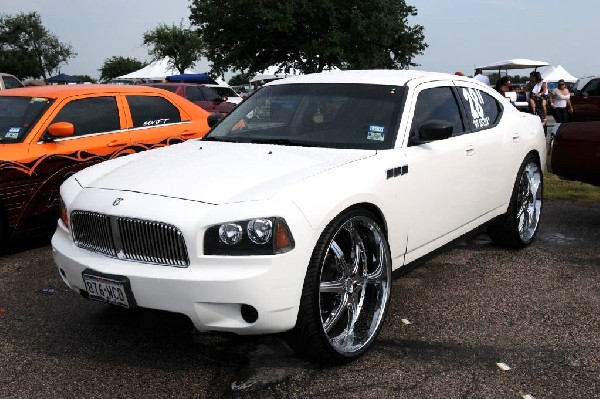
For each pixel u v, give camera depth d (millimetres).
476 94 4848
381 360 3244
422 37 32594
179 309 2846
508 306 4020
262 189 2979
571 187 8180
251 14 27578
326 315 3150
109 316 3920
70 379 3086
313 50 27516
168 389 2973
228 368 3186
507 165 4914
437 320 3787
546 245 5500
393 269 3633
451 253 5262
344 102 4039
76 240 3312
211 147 3891
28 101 5832
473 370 3125
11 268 4988
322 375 3088
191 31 49219
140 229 2969
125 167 3613
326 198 3025
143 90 6727
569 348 3383
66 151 5637
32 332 3670
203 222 2826
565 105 16078
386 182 3463
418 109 4020
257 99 4508
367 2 28844
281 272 2797
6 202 5184
